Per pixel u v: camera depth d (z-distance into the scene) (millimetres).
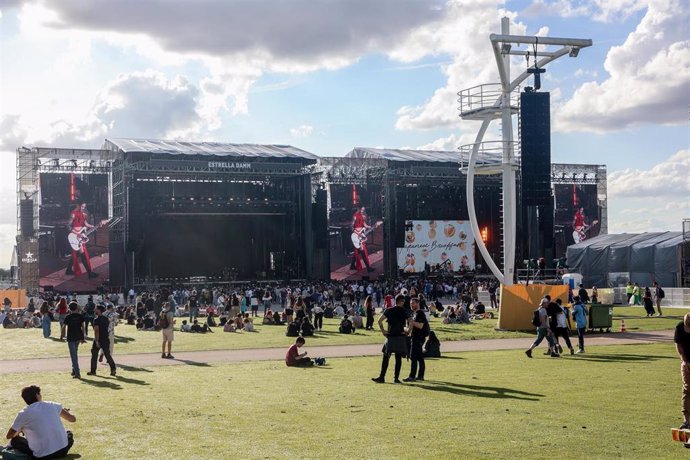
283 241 93875
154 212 85188
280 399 17719
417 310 20812
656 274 70625
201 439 13430
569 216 101688
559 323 26984
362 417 15141
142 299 53875
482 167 45031
